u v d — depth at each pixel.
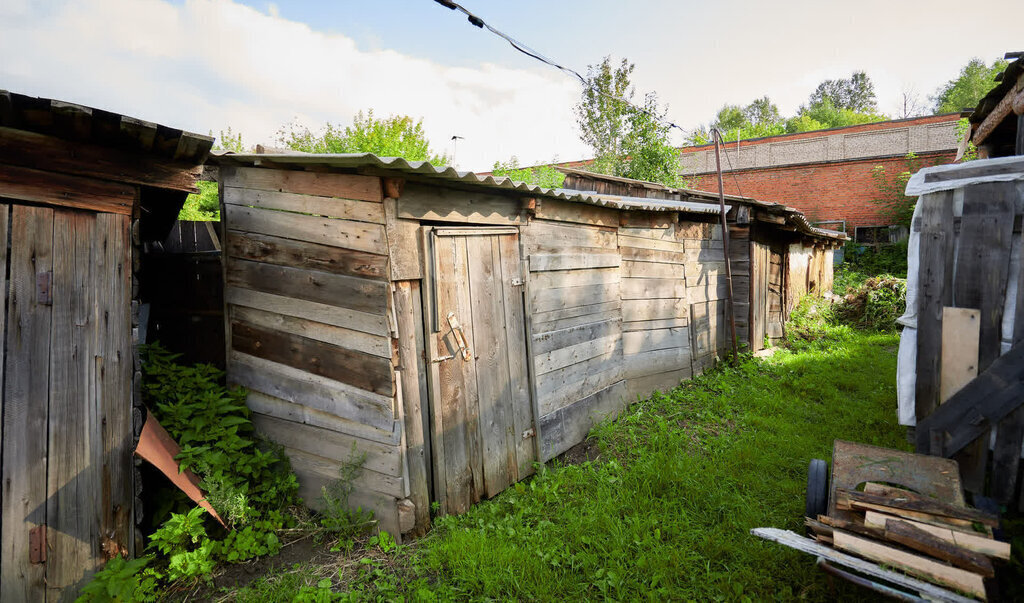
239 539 3.56
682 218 7.93
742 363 8.32
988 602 2.78
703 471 4.46
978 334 3.59
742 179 21.95
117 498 3.30
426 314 3.91
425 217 3.86
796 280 12.35
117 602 2.93
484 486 4.38
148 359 4.26
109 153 3.19
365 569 3.42
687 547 3.49
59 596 3.10
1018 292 3.45
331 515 3.82
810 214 20.70
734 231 8.97
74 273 3.14
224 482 3.66
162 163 3.39
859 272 18.42
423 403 3.91
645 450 4.91
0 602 2.91
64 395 3.11
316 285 3.94
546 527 3.79
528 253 4.93
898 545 2.75
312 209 3.93
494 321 4.54
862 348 9.62
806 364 8.33
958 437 3.65
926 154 18.70
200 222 6.02
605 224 6.16
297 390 4.10
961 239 3.64
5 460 2.93
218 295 4.89
